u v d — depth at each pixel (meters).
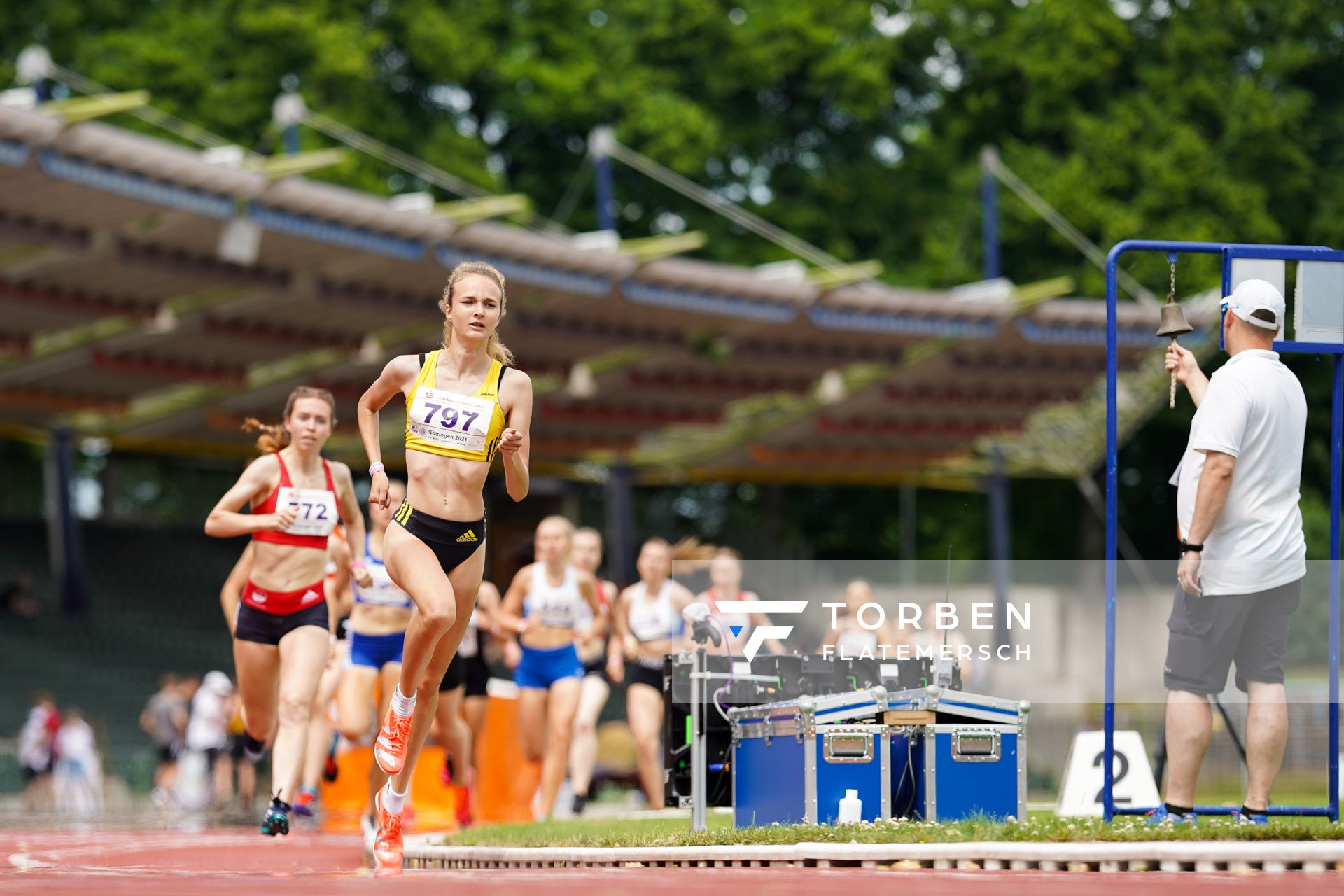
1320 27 153.62
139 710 125.19
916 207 168.38
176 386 131.50
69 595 136.25
